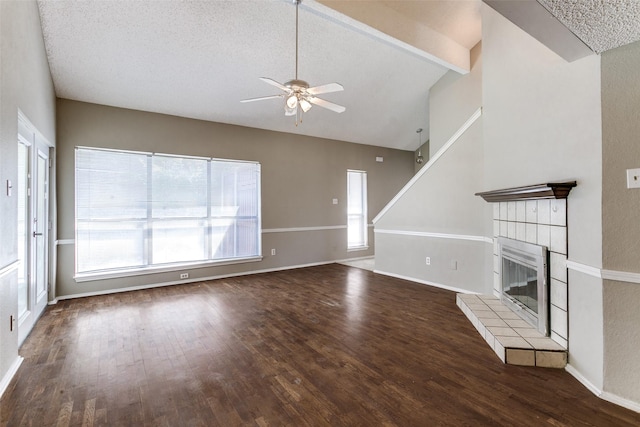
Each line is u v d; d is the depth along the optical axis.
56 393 2.07
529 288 2.87
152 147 4.87
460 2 3.87
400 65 5.00
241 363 2.46
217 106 5.04
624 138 1.84
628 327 1.84
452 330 3.05
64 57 3.67
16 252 2.48
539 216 2.63
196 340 2.90
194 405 1.93
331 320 3.38
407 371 2.30
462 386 2.10
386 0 3.67
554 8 1.56
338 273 5.85
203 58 4.02
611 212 1.89
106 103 4.50
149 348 2.74
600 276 1.93
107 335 3.03
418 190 4.96
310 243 6.62
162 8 3.31
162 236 4.98
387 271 5.60
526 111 2.77
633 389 1.83
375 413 1.83
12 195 2.40
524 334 2.61
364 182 7.59
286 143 6.29
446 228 4.56
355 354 2.59
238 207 5.73
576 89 2.14
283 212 6.25
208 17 3.49
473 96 4.79
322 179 6.81
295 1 3.08
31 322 3.18
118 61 3.85
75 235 4.31
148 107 4.76
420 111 6.50
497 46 3.31
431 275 4.84
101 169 4.50
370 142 7.51
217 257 5.50
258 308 3.82
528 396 1.97
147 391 2.09
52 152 4.06
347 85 5.23
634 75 1.80
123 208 4.66
